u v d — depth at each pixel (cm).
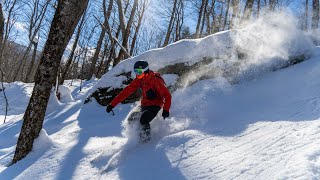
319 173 250
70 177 396
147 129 414
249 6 1091
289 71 536
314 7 1422
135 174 353
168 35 1905
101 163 406
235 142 354
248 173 286
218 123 427
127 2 1869
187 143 380
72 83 1884
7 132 720
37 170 434
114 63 1113
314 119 357
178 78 609
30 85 1786
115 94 677
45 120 730
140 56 668
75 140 514
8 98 1600
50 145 493
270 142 328
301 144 304
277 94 469
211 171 310
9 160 501
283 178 256
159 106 429
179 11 1959
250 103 470
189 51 615
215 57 597
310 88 449
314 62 530
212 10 2097
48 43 490
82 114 675
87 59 2720
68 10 484
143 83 428
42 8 2359
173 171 332
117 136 502
